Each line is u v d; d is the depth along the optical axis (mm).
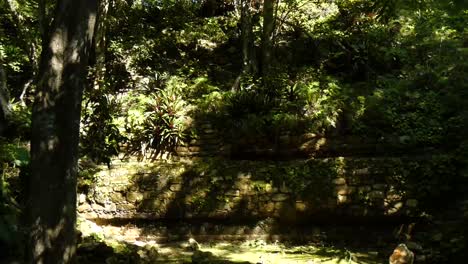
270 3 11086
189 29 13367
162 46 12859
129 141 9703
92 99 8891
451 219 7527
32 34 10859
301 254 7402
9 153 5652
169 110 9750
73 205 3812
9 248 4145
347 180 8211
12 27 12023
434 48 10180
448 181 7867
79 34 3850
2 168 5633
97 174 8961
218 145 9492
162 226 8703
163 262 6426
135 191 8797
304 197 8266
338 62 11312
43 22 5719
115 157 9625
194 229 8539
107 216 8812
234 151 9367
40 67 3854
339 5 12570
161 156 9625
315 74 10836
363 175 8180
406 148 8648
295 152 9094
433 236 7402
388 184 8047
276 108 9531
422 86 9641
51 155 3717
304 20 12727
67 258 3730
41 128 3736
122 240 7699
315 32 12133
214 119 9711
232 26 13289
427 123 8781
